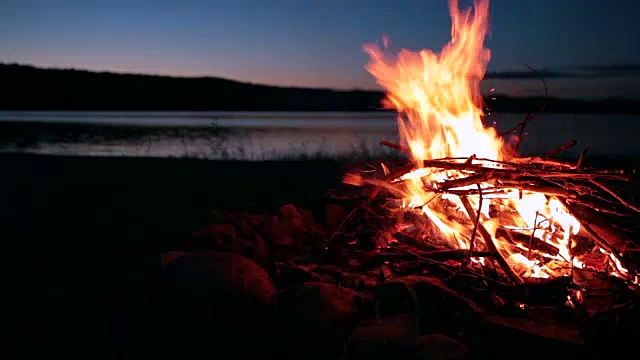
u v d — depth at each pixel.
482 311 3.30
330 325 3.16
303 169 9.66
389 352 2.80
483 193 3.94
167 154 13.74
